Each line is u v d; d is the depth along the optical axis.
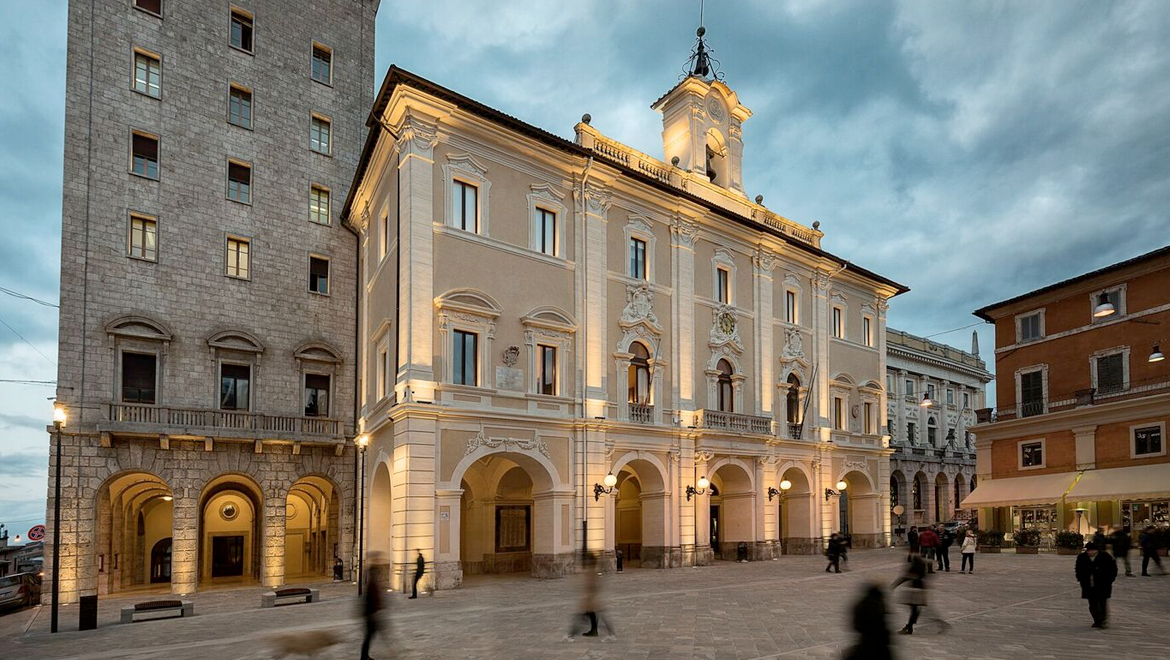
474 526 28.75
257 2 31.17
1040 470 38.28
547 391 26.30
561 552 25.17
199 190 28.50
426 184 23.66
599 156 27.84
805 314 38.06
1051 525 37.44
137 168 27.36
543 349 26.41
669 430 29.30
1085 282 37.59
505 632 14.27
